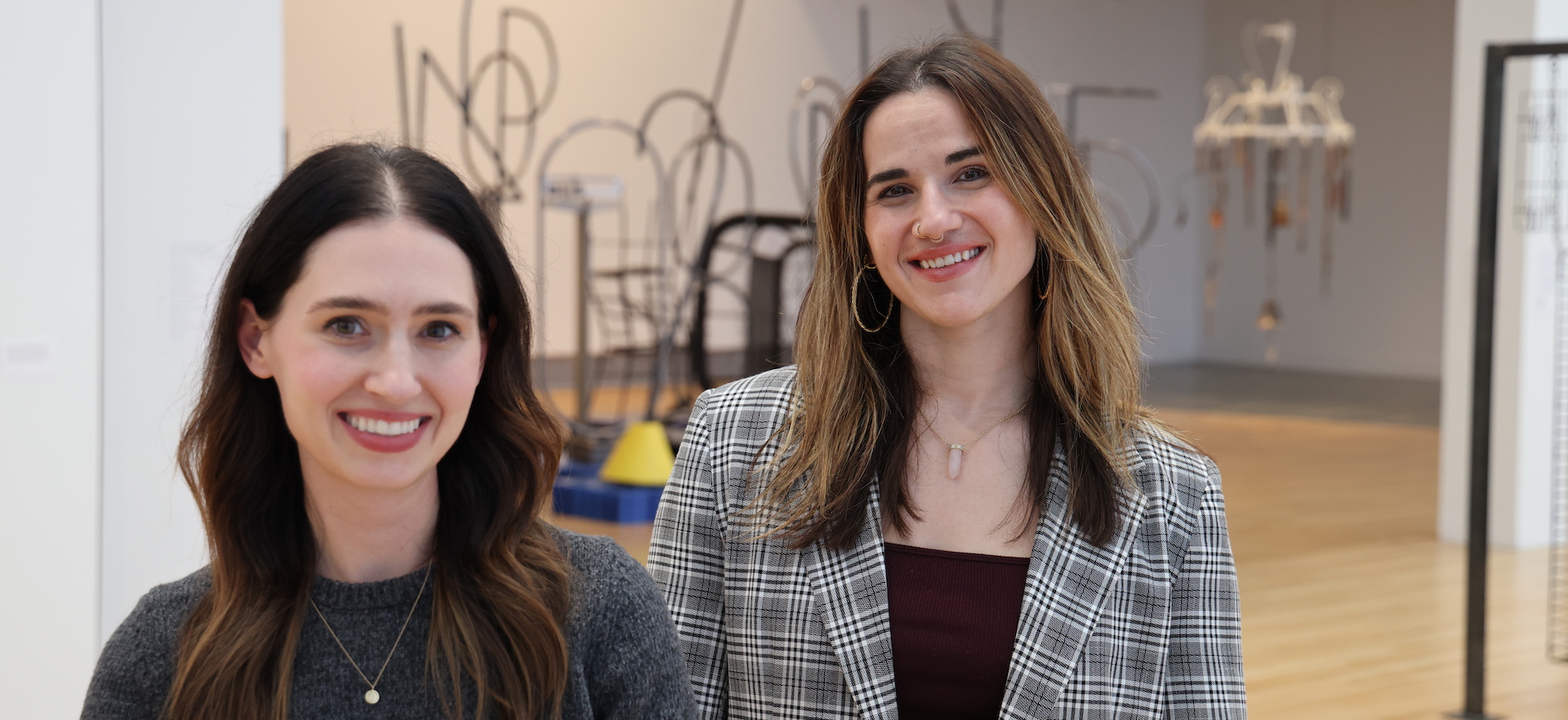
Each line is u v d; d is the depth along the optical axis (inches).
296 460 42.2
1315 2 579.8
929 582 56.3
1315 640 183.0
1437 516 270.7
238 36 137.3
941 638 55.5
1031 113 54.8
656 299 446.3
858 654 55.3
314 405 39.0
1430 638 185.6
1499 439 248.4
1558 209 245.1
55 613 124.0
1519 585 218.2
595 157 440.5
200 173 135.3
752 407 60.5
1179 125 606.9
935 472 58.2
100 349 126.0
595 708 44.1
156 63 132.3
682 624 58.4
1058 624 55.1
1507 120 244.8
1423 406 464.8
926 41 58.9
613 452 258.7
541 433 43.6
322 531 41.9
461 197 40.5
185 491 135.7
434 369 39.6
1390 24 560.7
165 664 40.8
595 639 43.7
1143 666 56.2
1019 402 58.7
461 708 41.2
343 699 41.0
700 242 462.3
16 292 120.3
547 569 43.3
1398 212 564.4
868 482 57.2
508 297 41.8
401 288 38.8
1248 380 545.6
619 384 446.9
